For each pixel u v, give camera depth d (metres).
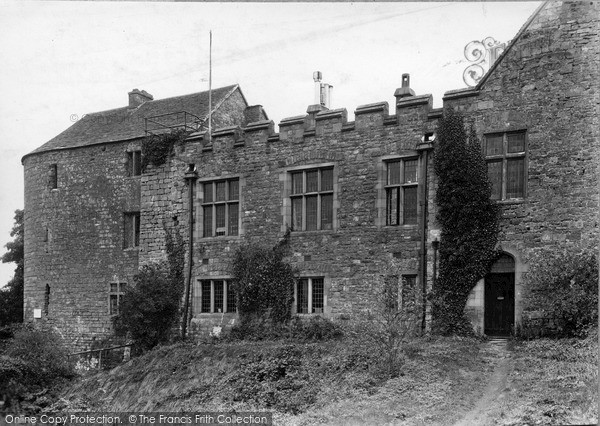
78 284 24.20
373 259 17.75
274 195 19.72
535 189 15.76
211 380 15.76
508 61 16.34
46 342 18.59
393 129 17.81
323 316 18.31
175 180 21.92
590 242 14.97
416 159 17.53
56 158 25.45
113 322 21.62
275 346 16.62
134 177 23.47
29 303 25.47
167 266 21.53
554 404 11.04
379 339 14.02
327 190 18.91
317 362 14.98
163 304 20.69
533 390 11.80
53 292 24.77
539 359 13.33
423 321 16.61
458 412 11.47
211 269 20.59
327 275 18.44
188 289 20.92
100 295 23.62
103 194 24.12
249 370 15.38
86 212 24.44
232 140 20.78
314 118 19.66
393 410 11.87
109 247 23.69
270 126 20.09
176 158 21.98
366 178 18.14
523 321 15.34
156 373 17.09
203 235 21.19
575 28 15.64
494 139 16.50
